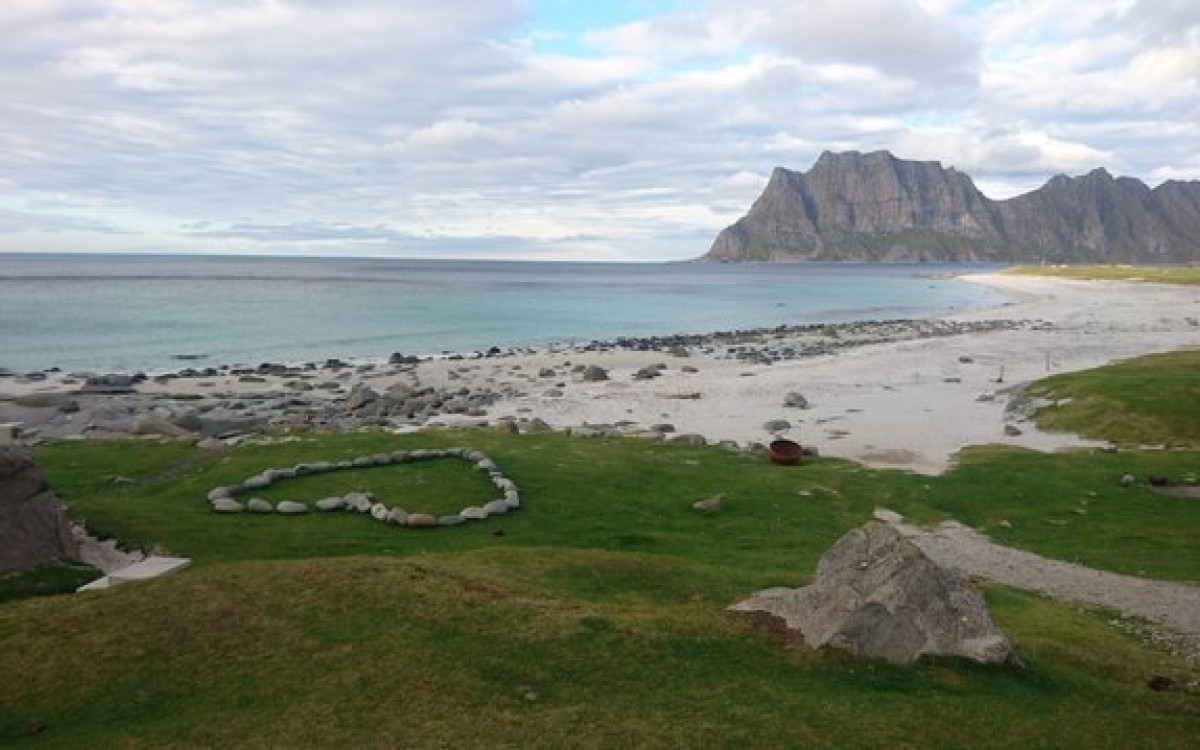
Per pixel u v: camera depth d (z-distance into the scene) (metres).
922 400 76.31
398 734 16.31
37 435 58.91
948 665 20.61
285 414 71.81
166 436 56.97
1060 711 19.14
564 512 36.03
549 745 16.11
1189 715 19.83
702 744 16.42
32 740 16.34
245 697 17.58
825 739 16.94
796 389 83.62
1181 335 126.25
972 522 38.50
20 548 26.05
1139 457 48.50
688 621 22.02
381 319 159.50
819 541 34.38
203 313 159.38
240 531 31.78
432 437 49.22
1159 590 29.95
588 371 92.06
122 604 21.02
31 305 164.75
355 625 20.31
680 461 46.59
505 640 19.98
